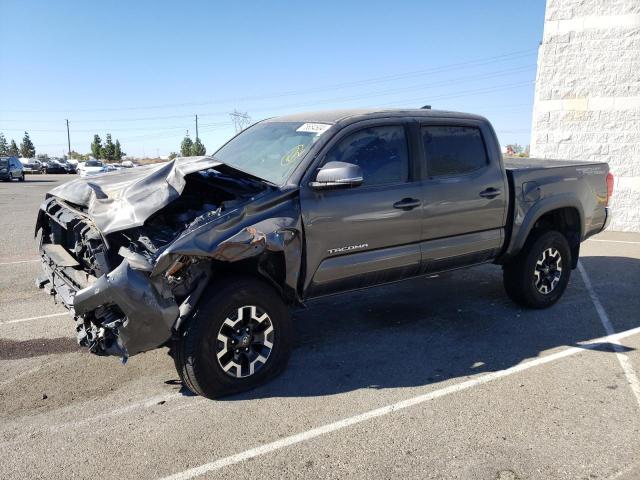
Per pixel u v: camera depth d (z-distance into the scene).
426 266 4.77
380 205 4.32
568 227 6.16
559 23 11.30
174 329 3.53
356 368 4.30
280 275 4.03
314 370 4.27
